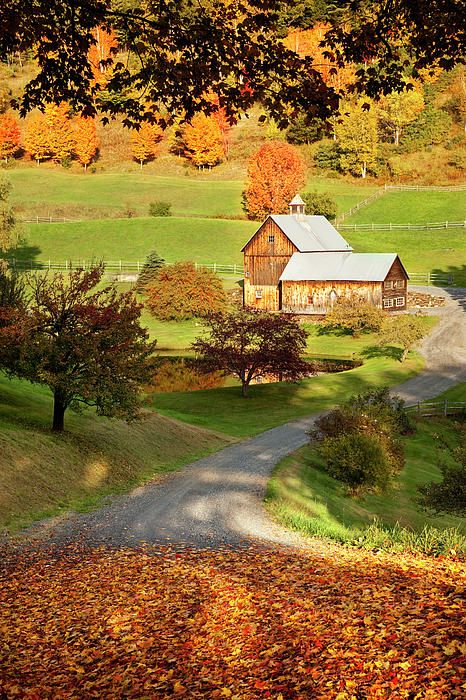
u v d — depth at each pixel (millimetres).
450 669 8469
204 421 47875
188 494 28953
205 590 13852
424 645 9289
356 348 75875
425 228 126062
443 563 15344
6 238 96062
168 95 11750
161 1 11297
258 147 171125
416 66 11773
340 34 11680
